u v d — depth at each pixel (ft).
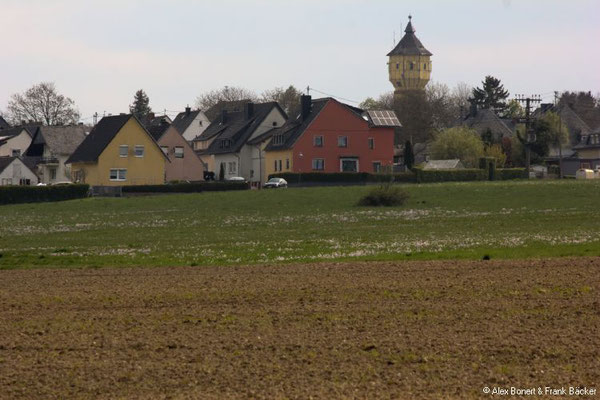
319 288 192.03
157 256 276.62
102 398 110.93
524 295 178.09
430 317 155.94
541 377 117.50
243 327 149.89
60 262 262.88
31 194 590.14
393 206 492.95
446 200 513.45
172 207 517.96
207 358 128.77
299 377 118.11
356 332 144.46
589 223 371.35
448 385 113.91
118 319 159.43
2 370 124.06
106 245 319.47
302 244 309.42
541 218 401.08
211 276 218.18
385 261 245.65
